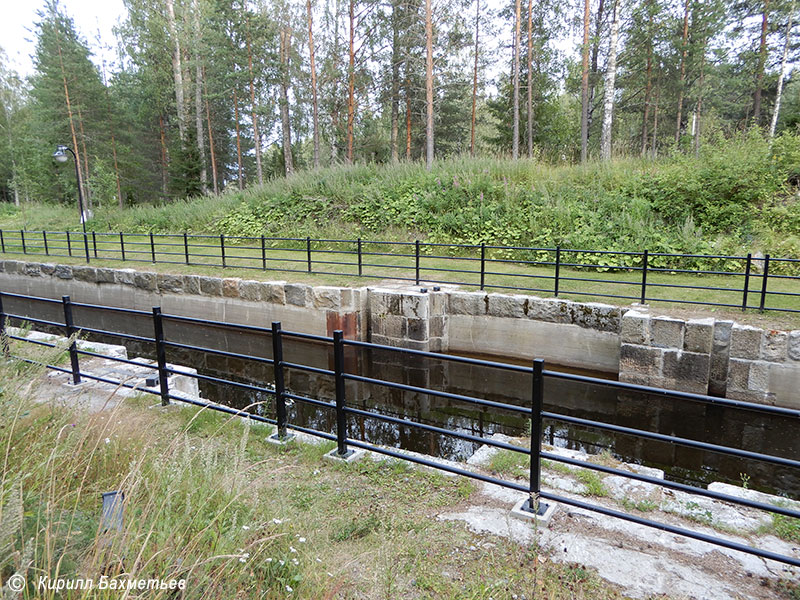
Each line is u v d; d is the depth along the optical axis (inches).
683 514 135.5
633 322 319.3
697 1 1035.3
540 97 1229.1
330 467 160.2
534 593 102.1
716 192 513.3
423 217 607.5
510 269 479.8
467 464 165.2
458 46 978.7
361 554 112.8
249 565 89.4
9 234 999.0
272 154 1758.1
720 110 1268.5
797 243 443.5
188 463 112.4
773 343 285.7
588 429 288.8
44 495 98.4
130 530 86.0
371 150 1212.5
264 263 525.7
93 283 606.2
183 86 1262.3
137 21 1369.3
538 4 1128.8
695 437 287.7
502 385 383.2
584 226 513.7
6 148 1621.6
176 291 530.9
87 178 1261.1
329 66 1026.7
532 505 132.3
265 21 1101.7
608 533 126.2
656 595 103.3
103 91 1318.9
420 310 396.8
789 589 105.0
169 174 1312.7
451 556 115.1
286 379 386.3
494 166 661.3
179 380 252.5
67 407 155.5
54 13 1240.8
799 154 500.1
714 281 415.5
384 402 338.0
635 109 1219.2
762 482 232.8
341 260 553.6
